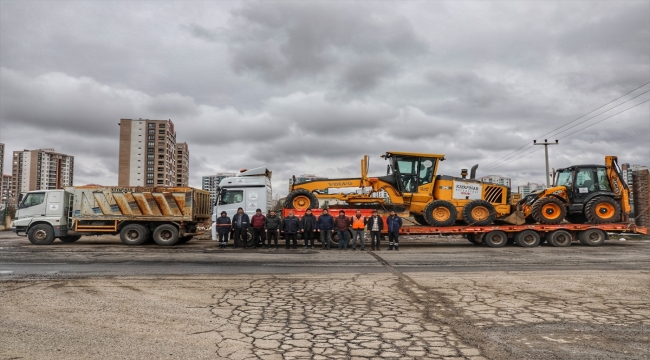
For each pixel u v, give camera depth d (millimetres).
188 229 19859
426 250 16875
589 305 7305
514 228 18297
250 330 5824
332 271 11086
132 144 102562
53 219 18938
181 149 120750
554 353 4953
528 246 18234
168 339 5410
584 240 18375
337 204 19125
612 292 8344
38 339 5367
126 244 18922
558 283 9266
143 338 5441
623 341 5418
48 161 116625
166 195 19219
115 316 6504
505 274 10477
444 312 6840
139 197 19141
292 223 17078
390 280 9633
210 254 14844
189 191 19328
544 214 18453
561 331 5828
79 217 19047
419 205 19109
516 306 7238
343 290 8539
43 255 14281
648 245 18875
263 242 17969
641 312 6859
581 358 4797
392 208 18891
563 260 13398
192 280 9531
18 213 19000
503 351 5012
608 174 19000
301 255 14734
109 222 19297
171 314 6645
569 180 19219
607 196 18609
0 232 31078
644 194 24438
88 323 6105
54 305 7160
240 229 17578
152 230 19469
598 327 6027
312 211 18344
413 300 7676
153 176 102500
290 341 5363
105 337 5473
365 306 7227
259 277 9992
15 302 7355
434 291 8445
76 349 5000
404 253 15625
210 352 4934
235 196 19109
